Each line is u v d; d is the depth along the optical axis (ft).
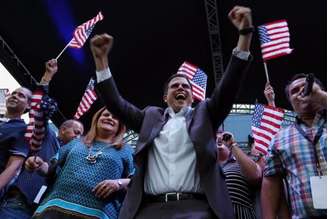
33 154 12.54
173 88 10.81
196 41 47.70
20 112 14.69
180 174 9.24
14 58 46.55
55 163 12.82
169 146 9.61
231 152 13.20
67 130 17.10
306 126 10.42
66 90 52.90
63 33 44.09
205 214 8.71
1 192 13.66
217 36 46.06
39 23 43.19
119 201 12.64
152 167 9.62
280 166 10.51
